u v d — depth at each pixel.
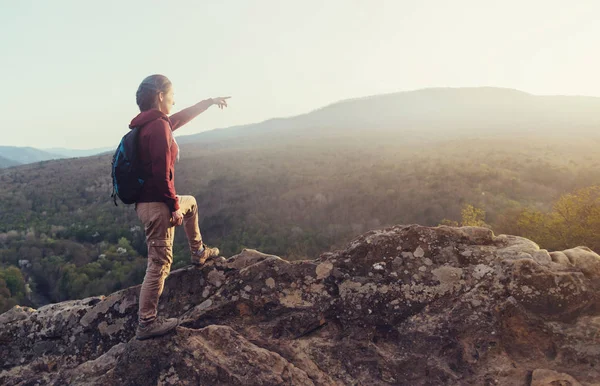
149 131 2.46
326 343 2.78
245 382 2.43
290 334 2.89
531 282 2.61
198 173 129.38
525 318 2.53
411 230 3.10
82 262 59.62
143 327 2.63
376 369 2.59
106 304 3.32
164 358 2.57
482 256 2.90
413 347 2.63
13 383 3.02
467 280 2.81
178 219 2.59
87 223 82.06
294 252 54.44
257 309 3.04
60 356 3.19
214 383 2.44
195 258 3.35
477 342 2.54
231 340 2.67
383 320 2.80
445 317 2.68
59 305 3.51
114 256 60.78
